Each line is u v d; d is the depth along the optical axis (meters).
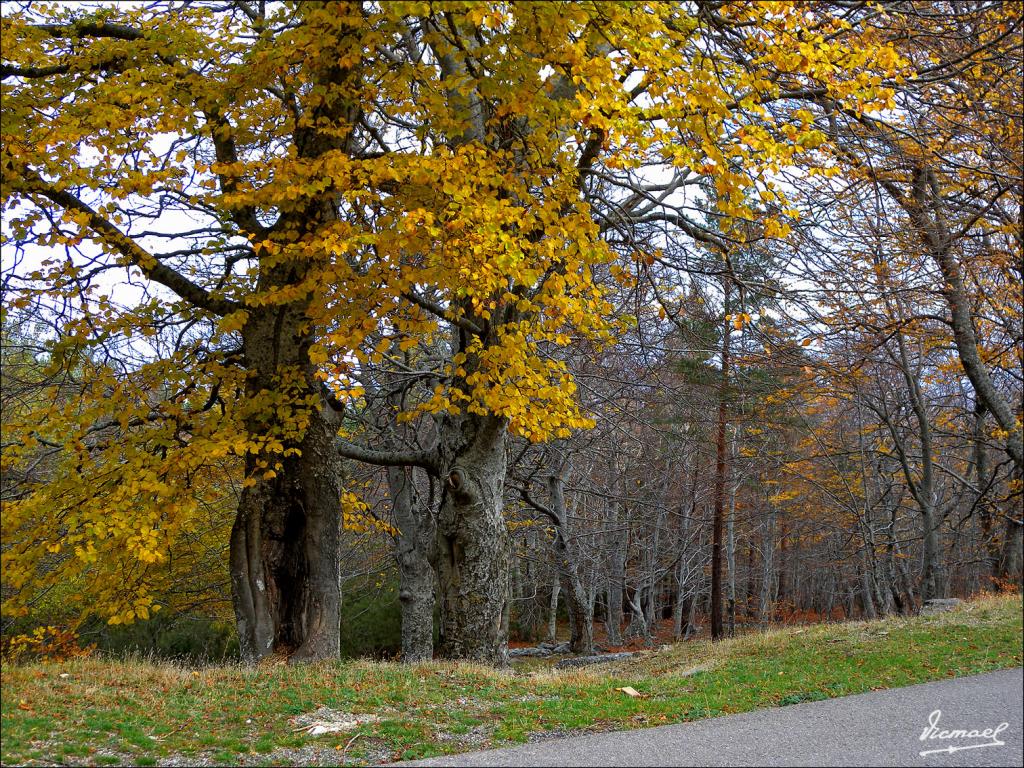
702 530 26.75
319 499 9.59
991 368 19.34
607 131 7.87
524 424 9.62
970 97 12.83
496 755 5.96
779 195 8.55
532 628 30.31
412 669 9.27
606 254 8.46
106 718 6.36
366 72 9.45
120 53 9.09
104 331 9.19
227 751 6.01
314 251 8.01
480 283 8.38
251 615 9.38
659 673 11.66
